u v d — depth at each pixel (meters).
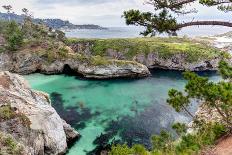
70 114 54.09
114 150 19.95
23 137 32.03
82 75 94.12
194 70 110.69
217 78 94.06
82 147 39.81
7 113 32.62
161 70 111.12
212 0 14.87
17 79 45.34
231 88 17.30
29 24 137.88
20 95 39.53
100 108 58.12
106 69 90.94
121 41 132.88
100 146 40.03
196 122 20.86
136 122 49.38
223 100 17.16
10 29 116.75
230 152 16.41
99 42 135.25
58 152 36.78
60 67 98.81
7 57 103.62
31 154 31.19
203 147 17.59
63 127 41.31
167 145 20.47
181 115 52.28
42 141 34.62
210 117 23.28
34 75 96.69
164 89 74.88
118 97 67.06
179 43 132.50
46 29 140.38
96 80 88.25
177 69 112.50
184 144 17.91
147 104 60.72
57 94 70.56
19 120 33.06
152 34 15.80
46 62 99.12
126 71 92.44
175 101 18.97
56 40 131.38
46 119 36.72
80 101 63.75
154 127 47.06
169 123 48.78
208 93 17.22
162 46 119.50
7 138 26.38
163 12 15.49
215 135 19.22
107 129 46.25
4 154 24.56
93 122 49.53
